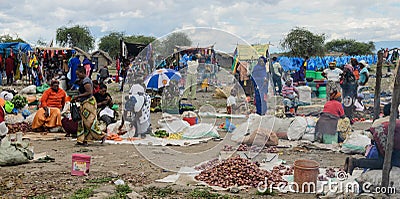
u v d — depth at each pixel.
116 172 7.52
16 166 7.93
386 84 19.09
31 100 17.72
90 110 10.03
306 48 53.75
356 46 76.12
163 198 6.05
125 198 5.97
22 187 6.53
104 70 27.16
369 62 36.12
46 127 11.61
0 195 6.09
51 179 7.00
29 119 12.30
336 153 9.24
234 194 6.30
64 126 11.21
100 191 6.25
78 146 9.98
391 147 5.68
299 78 26.03
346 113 12.36
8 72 28.95
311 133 10.23
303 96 17.19
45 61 28.75
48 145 10.12
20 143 8.40
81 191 6.23
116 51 85.88
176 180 6.99
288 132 10.48
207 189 6.53
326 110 10.13
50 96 11.98
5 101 13.05
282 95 14.69
